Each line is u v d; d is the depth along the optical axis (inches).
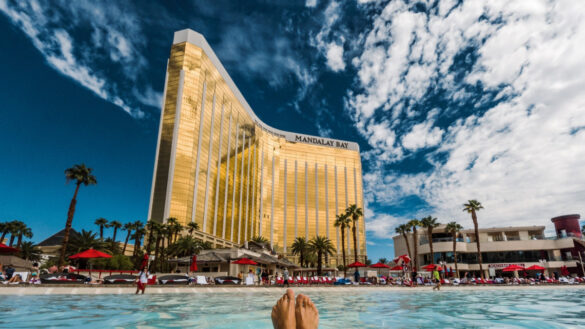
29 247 2632.9
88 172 1512.1
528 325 233.1
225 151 3939.5
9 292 525.7
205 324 232.2
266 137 5236.2
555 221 2645.2
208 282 1106.1
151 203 2997.0
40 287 621.6
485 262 2657.5
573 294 665.0
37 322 233.5
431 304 413.4
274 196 5068.9
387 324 236.8
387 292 757.3
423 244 2844.5
